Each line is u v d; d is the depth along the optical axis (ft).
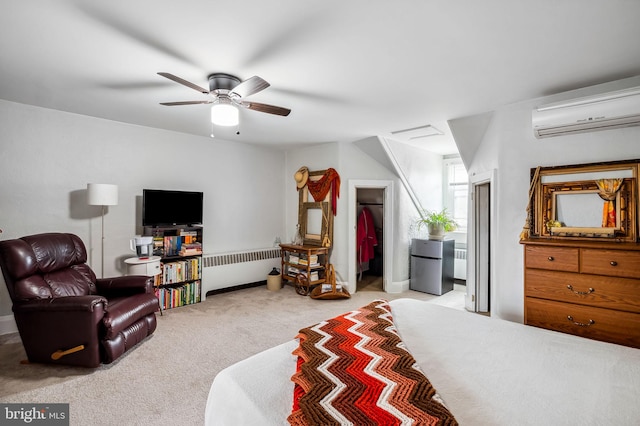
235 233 17.04
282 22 5.88
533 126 8.87
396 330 5.34
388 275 16.78
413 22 5.84
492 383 3.98
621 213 7.97
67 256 9.90
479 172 12.50
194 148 15.31
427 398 3.37
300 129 13.80
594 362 4.53
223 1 5.26
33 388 7.34
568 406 3.49
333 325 5.42
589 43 6.52
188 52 7.05
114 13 5.63
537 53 6.98
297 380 3.76
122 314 8.76
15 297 8.28
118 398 6.98
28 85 9.09
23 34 6.33
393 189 16.90
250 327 11.31
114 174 12.91
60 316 8.12
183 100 10.31
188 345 9.76
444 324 6.06
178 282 13.87
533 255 8.16
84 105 10.89
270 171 18.66
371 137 15.07
